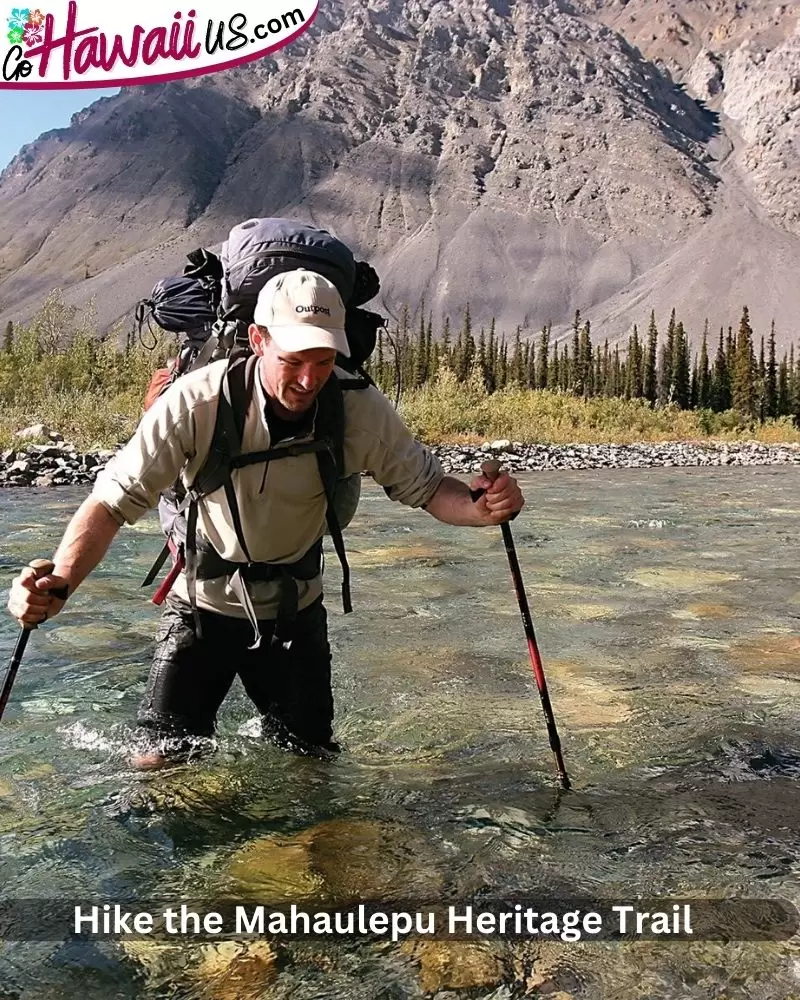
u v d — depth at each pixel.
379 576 5.62
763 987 1.65
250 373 2.35
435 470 2.64
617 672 3.72
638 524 8.30
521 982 1.67
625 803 2.45
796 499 11.28
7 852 2.16
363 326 2.50
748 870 2.08
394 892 1.99
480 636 4.25
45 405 19.36
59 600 2.25
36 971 1.70
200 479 2.41
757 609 4.85
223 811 2.39
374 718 3.16
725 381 76.38
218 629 2.62
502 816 2.36
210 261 2.52
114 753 2.76
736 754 2.82
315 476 2.42
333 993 1.65
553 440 26.19
